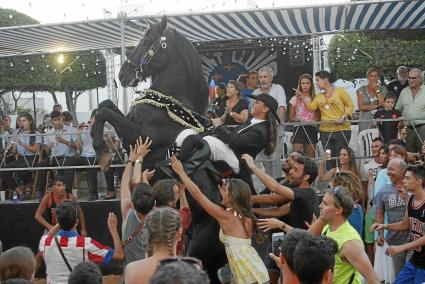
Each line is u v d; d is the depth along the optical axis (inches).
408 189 217.8
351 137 362.6
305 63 690.8
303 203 215.9
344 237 159.3
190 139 228.4
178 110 241.9
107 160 246.8
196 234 226.7
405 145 331.3
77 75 753.0
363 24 409.4
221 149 229.5
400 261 259.3
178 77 249.3
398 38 467.2
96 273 131.0
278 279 232.2
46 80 644.7
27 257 144.7
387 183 281.7
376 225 228.8
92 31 394.3
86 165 342.3
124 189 220.7
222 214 195.8
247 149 235.3
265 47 679.1
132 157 231.1
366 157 329.4
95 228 331.3
